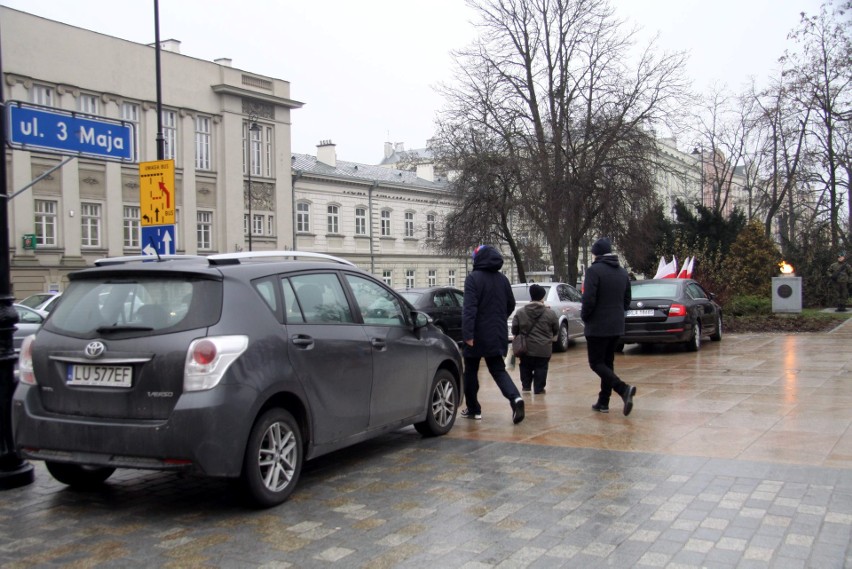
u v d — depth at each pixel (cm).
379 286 709
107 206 3453
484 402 977
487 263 813
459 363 799
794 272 3166
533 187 2959
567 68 3059
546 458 655
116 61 3488
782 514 486
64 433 516
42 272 3195
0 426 603
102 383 515
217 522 504
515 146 3052
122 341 513
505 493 552
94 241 3425
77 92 3319
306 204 4784
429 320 737
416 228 5684
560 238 2959
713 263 2658
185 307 516
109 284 547
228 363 502
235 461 498
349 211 5106
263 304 548
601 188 2911
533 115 3098
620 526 473
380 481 596
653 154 3048
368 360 643
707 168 7162
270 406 542
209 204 3938
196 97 3853
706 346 1627
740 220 3312
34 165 3175
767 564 407
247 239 4125
